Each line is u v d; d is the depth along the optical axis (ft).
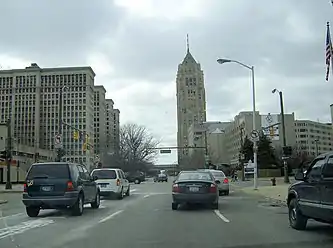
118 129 328.08
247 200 79.20
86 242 33.73
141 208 63.41
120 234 37.76
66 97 193.88
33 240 34.81
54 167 52.42
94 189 61.77
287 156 131.03
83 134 169.99
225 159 451.53
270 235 36.35
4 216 54.03
